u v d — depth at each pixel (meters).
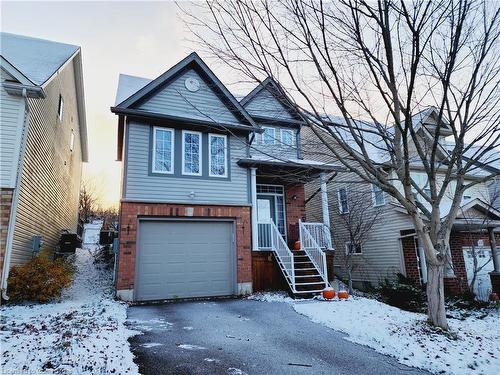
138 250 9.34
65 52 12.98
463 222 11.27
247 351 5.07
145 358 4.55
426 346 5.24
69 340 4.78
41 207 11.17
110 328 5.75
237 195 10.88
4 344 4.45
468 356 4.92
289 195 12.94
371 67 5.29
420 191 6.68
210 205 10.37
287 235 12.45
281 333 6.08
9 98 8.43
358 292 12.35
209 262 10.08
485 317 8.31
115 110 9.63
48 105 11.22
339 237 15.40
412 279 11.44
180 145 10.50
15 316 6.56
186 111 10.84
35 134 9.73
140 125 10.12
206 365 4.43
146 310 7.82
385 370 4.50
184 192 10.17
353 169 6.01
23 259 9.23
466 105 5.72
